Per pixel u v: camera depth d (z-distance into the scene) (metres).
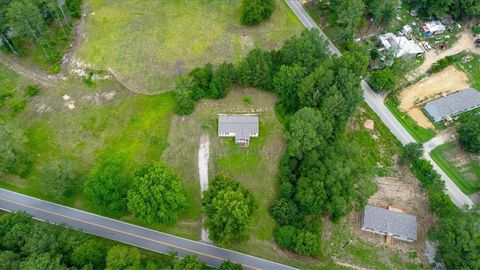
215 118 97.56
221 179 79.88
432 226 87.75
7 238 70.12
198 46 110.25
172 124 96.00
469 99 105.81
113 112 97.50
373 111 105.81
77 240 74.62
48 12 111.88
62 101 99.31
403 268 82.06
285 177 86.69
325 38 117.94
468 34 124.94
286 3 125.31
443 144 101.06
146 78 103.25
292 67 96.44
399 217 85.50
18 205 83.62
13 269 65.62
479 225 78.00
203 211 80.25
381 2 116.88
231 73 97.75
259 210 85.19
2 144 82.12
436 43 121.81
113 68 105.06
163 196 75.38
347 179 82.75
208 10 119.50
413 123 104.44
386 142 100.62
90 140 92.88
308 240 78.12
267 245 81.31
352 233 85.88
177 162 90.38
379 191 92.81
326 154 86.75
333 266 80.75
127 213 83.56
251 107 100.00
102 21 115.94
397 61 107.25
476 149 96.62
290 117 94.56
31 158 89.38
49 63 106.06
